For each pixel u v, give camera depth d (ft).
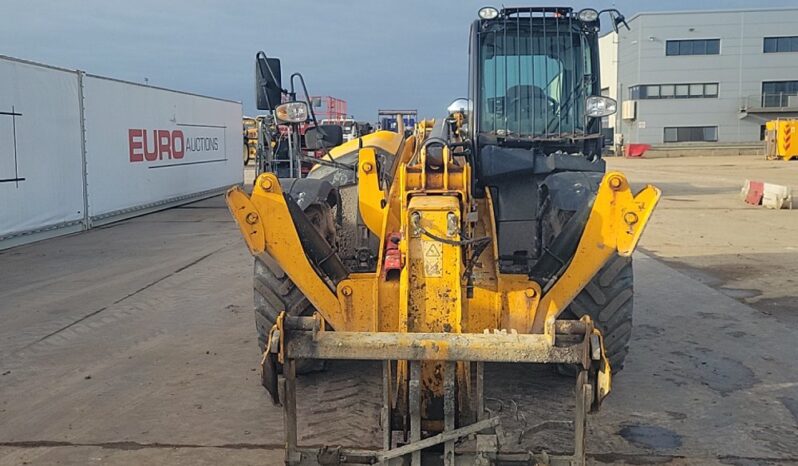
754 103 153.07
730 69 153.17
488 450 9.73
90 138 44.83
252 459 13.21
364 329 12.41
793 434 14.02
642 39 154.10
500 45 21.24
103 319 23.02
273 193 12.86
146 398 16.24
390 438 10.21
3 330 21.88
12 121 37.27
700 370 17.60
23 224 38.32
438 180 11.91
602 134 21.35
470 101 21.42
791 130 118.32
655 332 20.77
